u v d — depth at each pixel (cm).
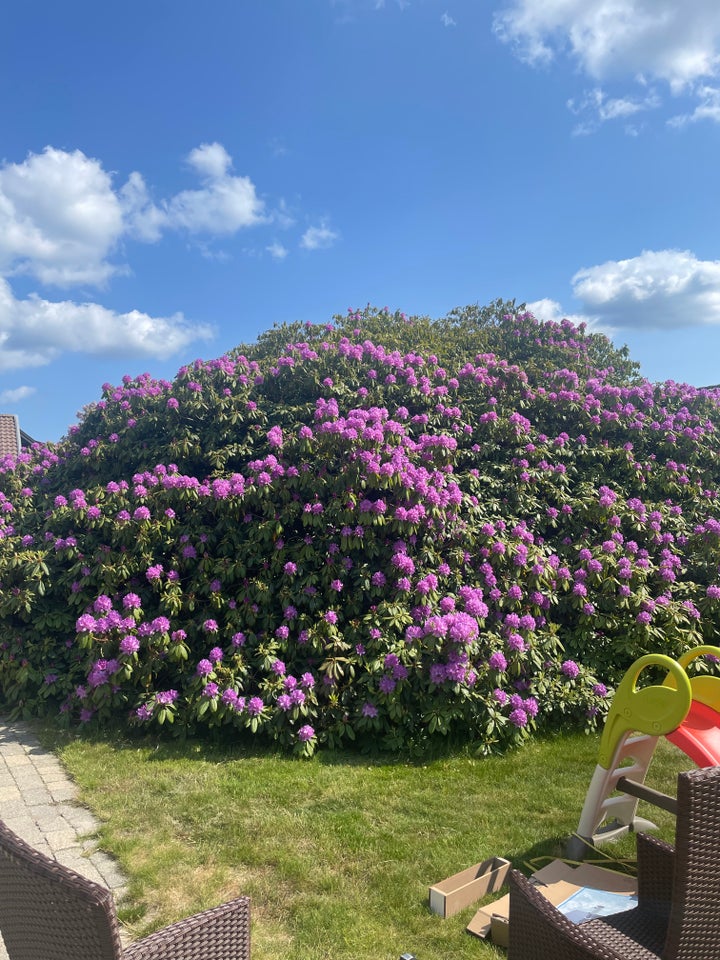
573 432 790
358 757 470
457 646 476
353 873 320
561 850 341
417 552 559
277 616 546
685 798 165
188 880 312
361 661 500
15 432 2036
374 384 700
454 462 659
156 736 502
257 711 471
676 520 707
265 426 663
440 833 359
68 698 553
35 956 157
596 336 1062
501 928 268
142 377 745
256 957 261
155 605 579
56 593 621
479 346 971
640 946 204
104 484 696
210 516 605
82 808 391
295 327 942
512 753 476
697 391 927
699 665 588
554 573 591
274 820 371
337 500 563
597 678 574
